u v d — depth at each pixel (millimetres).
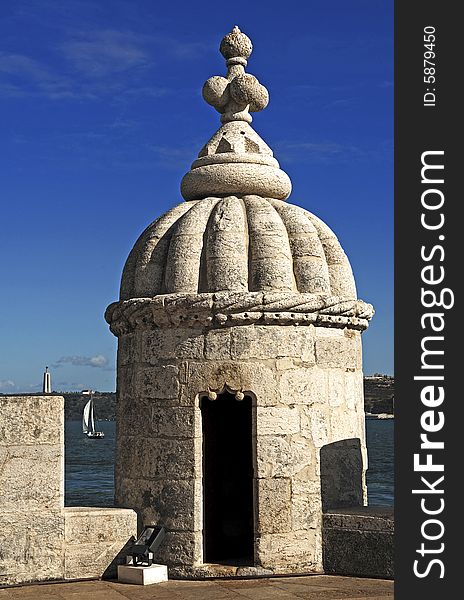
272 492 8391
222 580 8305
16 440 8305
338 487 8789
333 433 8789
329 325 8836
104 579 8469
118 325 9234
